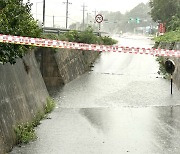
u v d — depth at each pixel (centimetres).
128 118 1545
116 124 1434
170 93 2111
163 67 2869
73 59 2594
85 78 2542
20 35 1091
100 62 3175
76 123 1438
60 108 1733
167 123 1461
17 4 1116
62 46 1441
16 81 1320
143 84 2347
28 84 1496
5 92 1154
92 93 2091
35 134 1252
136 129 1362
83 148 1112
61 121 1467
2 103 1098
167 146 1154
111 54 3584
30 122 1343
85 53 2933
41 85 1780
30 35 1184
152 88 2234
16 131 1148
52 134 1263
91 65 2980
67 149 1097
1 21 1012
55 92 2086
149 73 2741
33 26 1224
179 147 1145
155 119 1530
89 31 2902
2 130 1036
